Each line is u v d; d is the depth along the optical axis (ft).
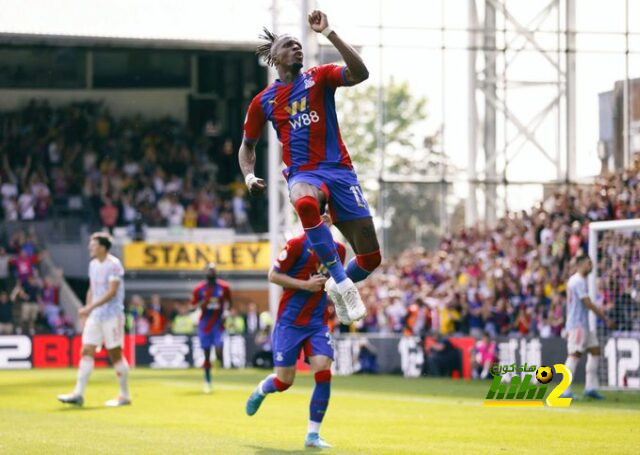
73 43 123.75
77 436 43.34
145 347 115.75
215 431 45.60
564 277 92.43
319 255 34.76
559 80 142.00
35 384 82.48
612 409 57.26
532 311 94.79
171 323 129.49
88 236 140.15
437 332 103.04
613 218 99.19
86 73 155.53
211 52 146.72
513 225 112.27
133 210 143.13
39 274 132.57
